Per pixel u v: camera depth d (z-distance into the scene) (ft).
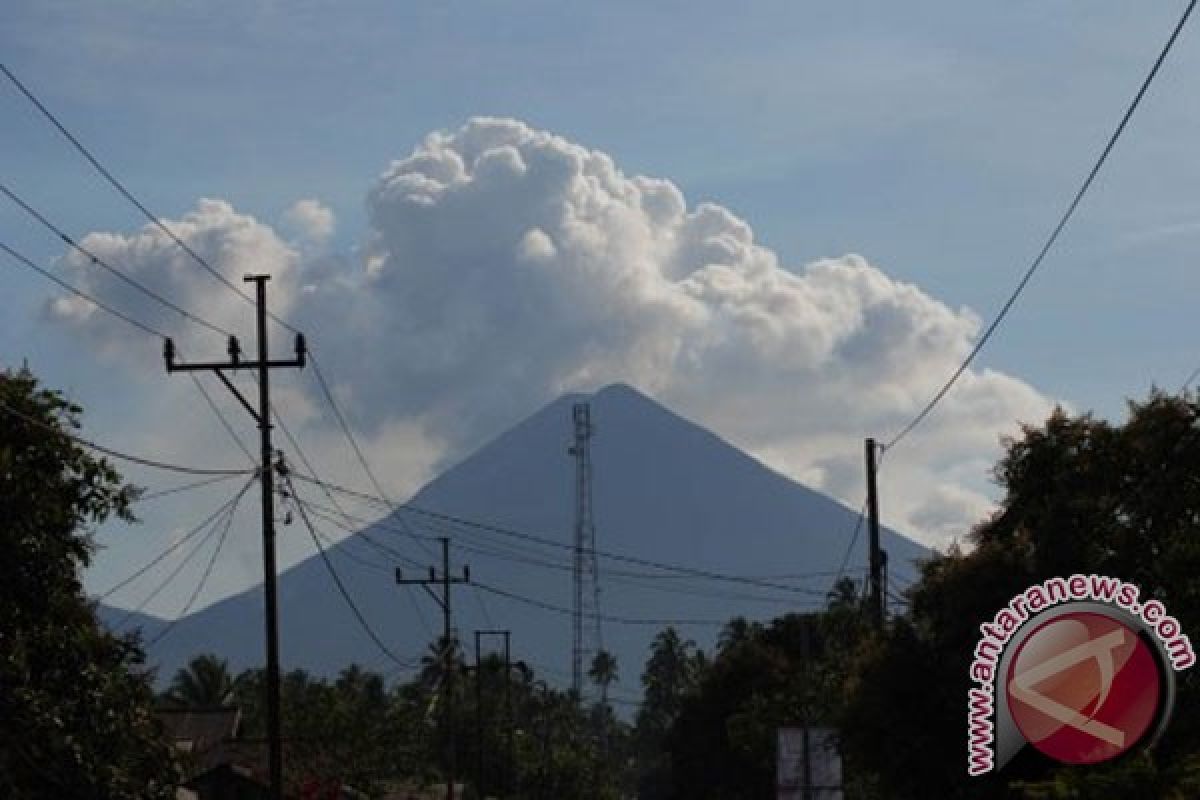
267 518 190.49
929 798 180.96
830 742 213.87
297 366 190.70
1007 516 182.80
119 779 140.26
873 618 222.48
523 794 646.74
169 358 189.47
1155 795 126.21
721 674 499.51
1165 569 158.92
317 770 350.43
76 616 141.38
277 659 190.08
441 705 628.28
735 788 482.28
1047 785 132.98
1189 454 165.99
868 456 228.63
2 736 134.41
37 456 138.82
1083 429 176.45
